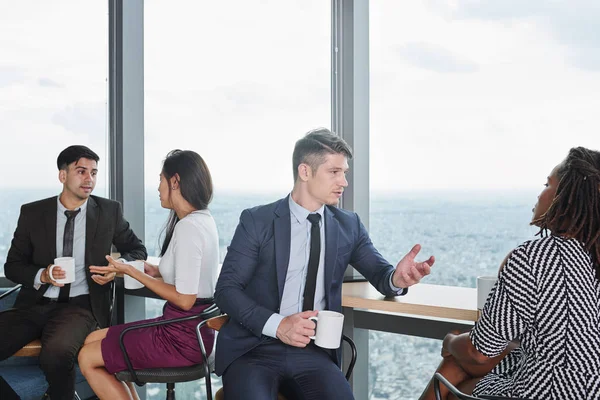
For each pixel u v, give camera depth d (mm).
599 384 1571
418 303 2396
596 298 1633
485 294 2234
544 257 1659
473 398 1684
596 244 1659
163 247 2879
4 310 3246
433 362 2973
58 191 3840
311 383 2168
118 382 2621
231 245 2311
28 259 3166
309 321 2074
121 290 3652
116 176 3736
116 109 3713
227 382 2172
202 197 2707
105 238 3164
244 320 2174
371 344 3104
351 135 3229
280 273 2250
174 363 2578
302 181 2293
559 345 1606
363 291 2689
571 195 1688
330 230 2312
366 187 3271
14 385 2906
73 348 2811
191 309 2621
